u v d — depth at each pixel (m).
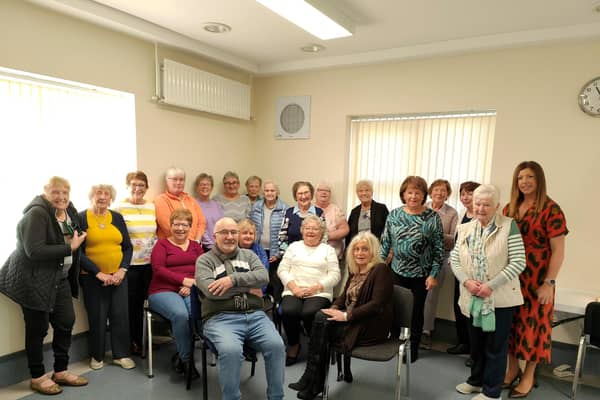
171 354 2.90
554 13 2.45
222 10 2.56
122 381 2.49
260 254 2.76
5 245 2.39
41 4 2.34
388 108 3.51
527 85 2.92
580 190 2.80
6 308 2.37
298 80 3.97
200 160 3.62
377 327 2.19
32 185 2.51
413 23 2.69
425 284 2.66
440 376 2.63
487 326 2.08
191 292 2.32
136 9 2.57
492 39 2.89
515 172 2.26
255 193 3.80
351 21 2.63
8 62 2.24
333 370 2.71
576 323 2.81
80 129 2.77
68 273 2.41
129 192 2.87
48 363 2.60
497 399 2.19
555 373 2.67
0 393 2.31
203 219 3.27
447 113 3.34
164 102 3.14
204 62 3.55
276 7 2.30
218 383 2.49
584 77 2.73
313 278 2.73
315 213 3.32
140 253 2.81
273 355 2.13
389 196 3.70
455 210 3.13
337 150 3.81
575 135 2.79
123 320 2.68
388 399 2.35
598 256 2.77
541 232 2.14
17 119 2.41
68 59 2.53
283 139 4.12
